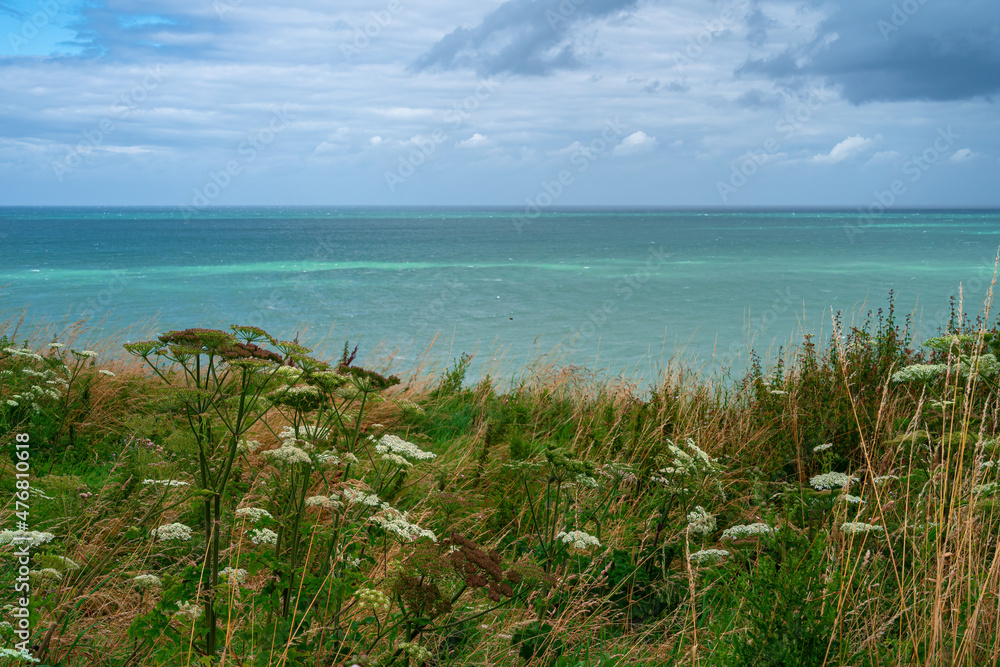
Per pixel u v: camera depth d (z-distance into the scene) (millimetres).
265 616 3076
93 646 2893
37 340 8617
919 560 3312
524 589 3709
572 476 4477
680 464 4500
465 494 4859
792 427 5852
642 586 4191
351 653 2748
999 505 3367
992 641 2891
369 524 3164
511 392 8953
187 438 3010
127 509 3695
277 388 3250
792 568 3270
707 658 3314
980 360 3801
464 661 3186
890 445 4426
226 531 3402
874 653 2906
